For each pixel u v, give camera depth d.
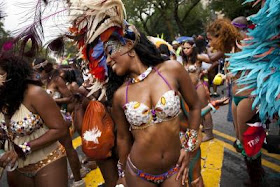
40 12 2.06
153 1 28.02
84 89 3.40
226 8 17.56
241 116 3.23
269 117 2.67
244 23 3.71
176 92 2.16
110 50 2.14
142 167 2.21
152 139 2.13
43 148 2.60
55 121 2.53
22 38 2.11
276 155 4.71
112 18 2.04
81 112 3.63
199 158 3.03
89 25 2.05
